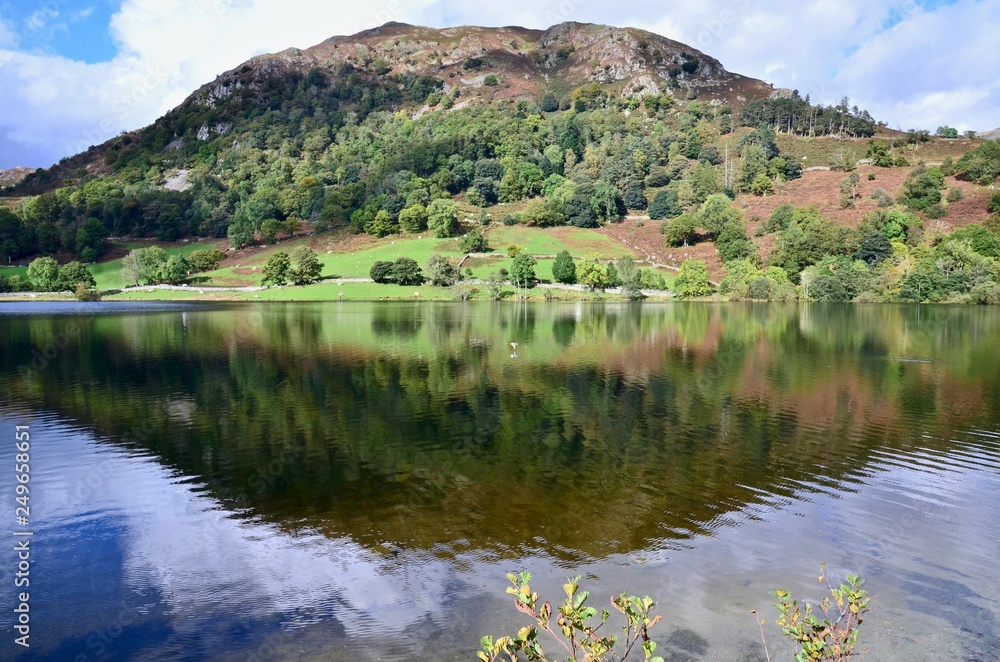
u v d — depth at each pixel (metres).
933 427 24.72
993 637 10.52
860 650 10.14
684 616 11.23
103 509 16.78
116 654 10.48
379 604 11.85
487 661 6.71
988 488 17.95
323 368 38.56
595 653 6.33
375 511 16.47
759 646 10.32
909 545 14.23
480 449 22.03
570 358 42.78
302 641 10.73
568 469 19.81
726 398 30.19
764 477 19.00
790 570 13.01
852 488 18.00
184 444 22.69
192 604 11.99
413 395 30.95
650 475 19.22
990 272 100.81
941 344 49.78
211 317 76.56
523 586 6.62
